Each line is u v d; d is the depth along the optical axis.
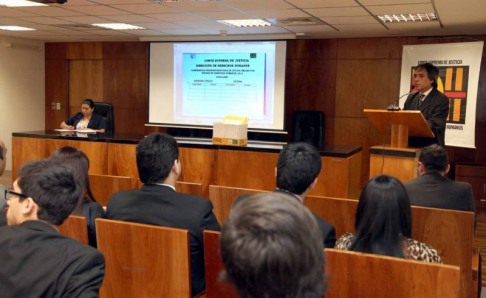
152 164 2.05
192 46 7.21
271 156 4.27
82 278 1.15
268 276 0.62
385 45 6.90
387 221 1.70
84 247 1.21
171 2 4.68
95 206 2.20
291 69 7.39
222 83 7.09
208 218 1.99
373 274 1.52
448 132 5.79
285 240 0.62
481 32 6.21
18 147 5.18
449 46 5.71
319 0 4.38
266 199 0.68
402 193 1.72
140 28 6.68
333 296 1.59
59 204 1.26
